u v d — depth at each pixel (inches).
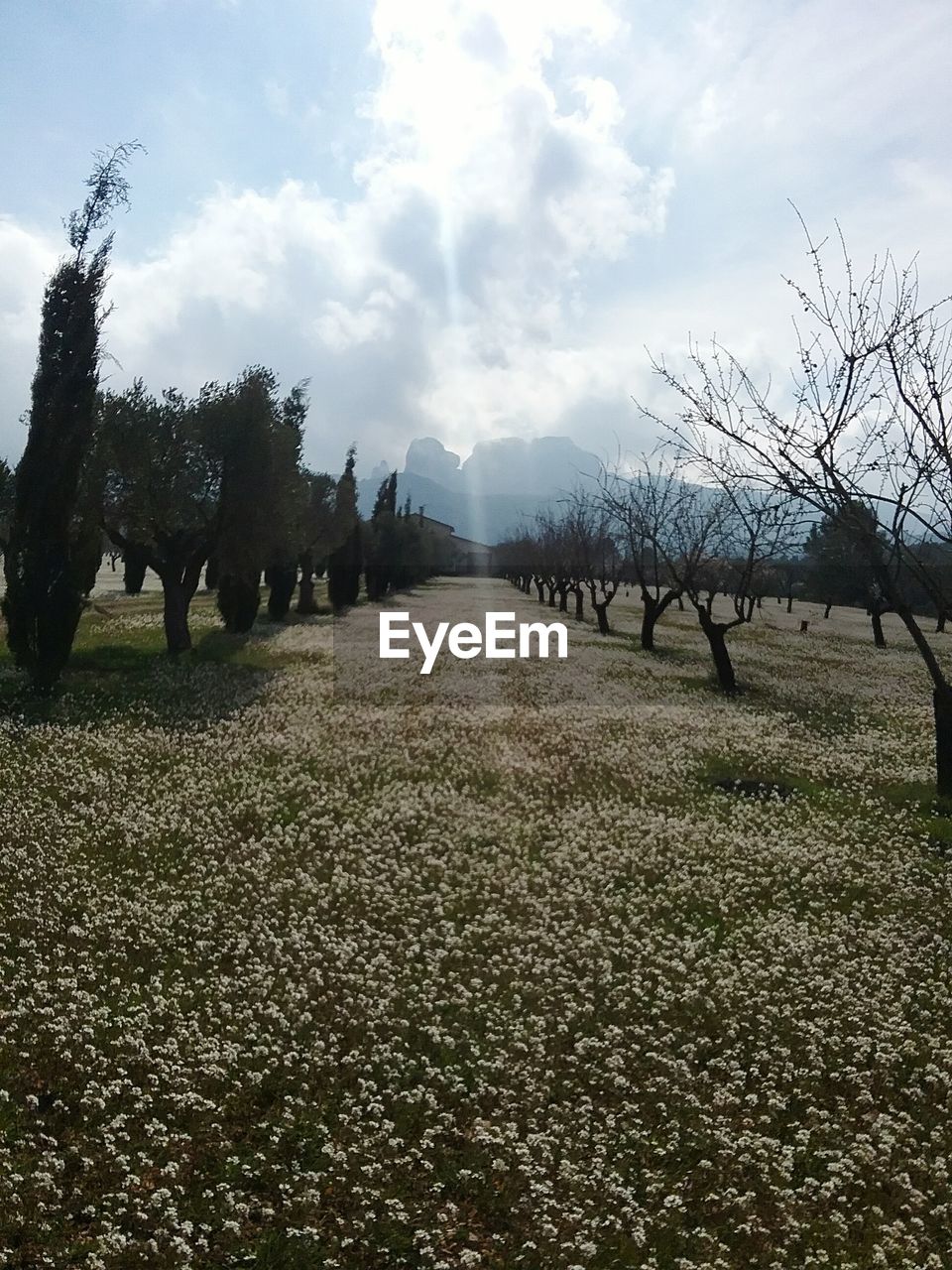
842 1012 389.7
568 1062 347.9
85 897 461.4
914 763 823.1
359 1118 305.6
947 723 710.5
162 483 1167.6
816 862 559.2
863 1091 337.1
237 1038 346.6
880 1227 271.0
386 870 520.1
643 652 1569.9
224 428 1206.3
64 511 944.3
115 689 997.8
